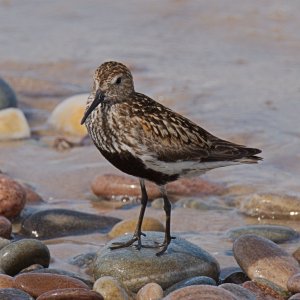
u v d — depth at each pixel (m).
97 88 10.98
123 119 10.84
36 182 14.70
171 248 10.95
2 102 17.41
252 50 20.17
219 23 21.67
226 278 10.99
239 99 17.64
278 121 16.55
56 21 22.58
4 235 12.14
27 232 12.67
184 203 13.64
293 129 16.20
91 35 21.64
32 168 15.23
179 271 10.66
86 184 14.59
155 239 11.20
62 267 11.38
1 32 21.92
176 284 10.46
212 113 17.03
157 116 10.98
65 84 19.22
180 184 14.16
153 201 13.84
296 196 13.35
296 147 15.50
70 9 23.31
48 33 21.86
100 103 10.91
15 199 13.01
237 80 18.59
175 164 11.01
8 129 16.48
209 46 20.55
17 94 18.77
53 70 19.84
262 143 15.74
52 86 19.11
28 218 12.86
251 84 18.34
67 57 20.39
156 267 10.63
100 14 22.92
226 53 20.09
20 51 20.83
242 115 16.89
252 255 10.90
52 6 23.55
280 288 10.30
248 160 11.35
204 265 10.83
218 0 22.94
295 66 19.20
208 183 14.29
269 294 10.20
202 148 11.12
